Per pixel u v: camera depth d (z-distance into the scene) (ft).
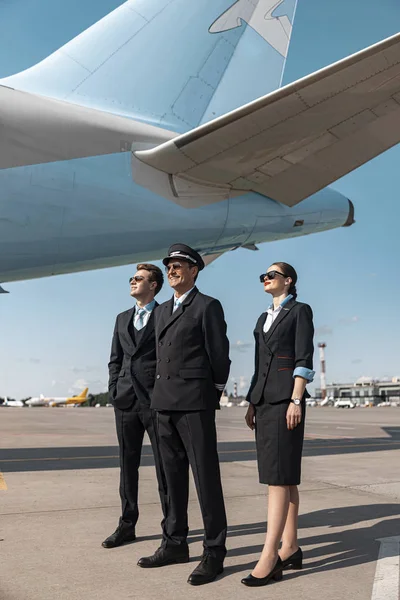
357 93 21.15
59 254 23.75
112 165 24.77
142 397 11.61
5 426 61.05
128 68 29.86
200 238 27.63
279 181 27.66
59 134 23.59
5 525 12.98
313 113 22.30
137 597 8.27
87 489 18.10
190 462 10.02
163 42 31.01
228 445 35.19
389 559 10.28
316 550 10.97
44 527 12.79
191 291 10.68
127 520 11.60
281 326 10.28
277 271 10.76
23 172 22.36
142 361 11.91
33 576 9.21
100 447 34.47
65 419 84.48
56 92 27.91
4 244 22.21
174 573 9.55
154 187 25.81
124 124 25.93
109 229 24.44
